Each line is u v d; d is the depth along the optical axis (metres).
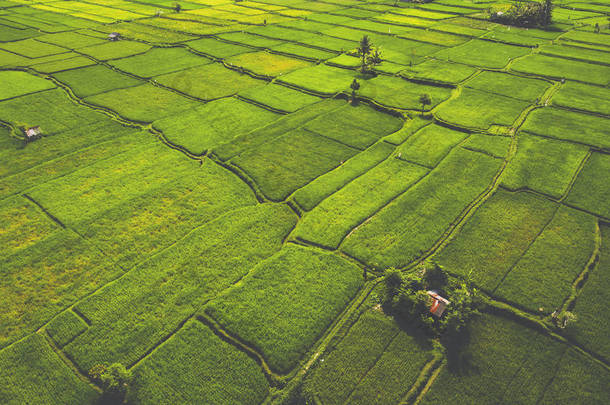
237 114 72.62
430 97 77.00
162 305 37.38
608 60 96.75
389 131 68.06
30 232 45.56
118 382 29.95
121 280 39.72
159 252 43.28
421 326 35.78
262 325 35.69
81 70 90.19
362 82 85.69
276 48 106.31
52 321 36.00
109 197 51.00
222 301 37.59
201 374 32.25
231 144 62.84
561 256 42.62
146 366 32.69
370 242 44.44
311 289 39.00
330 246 44.06
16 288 38.97
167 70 90.94
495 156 59.69
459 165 57.66
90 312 36.66
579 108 73.56
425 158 59.50
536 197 51.31
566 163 57.59
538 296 38.34
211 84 84.88
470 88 83.25
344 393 31.19
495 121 69.81
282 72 91.19
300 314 36.66
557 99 77.38
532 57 100.25
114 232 45.56
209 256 42.69
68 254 42.78
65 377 31.95
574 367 32.78
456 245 44.12
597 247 43.81
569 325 35.66
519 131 66.50
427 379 32.09
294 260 42.19
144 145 62.72
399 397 30.95
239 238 45.22
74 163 57.78
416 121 70.31
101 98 77.19
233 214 48.72
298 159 59.62
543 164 57.44
